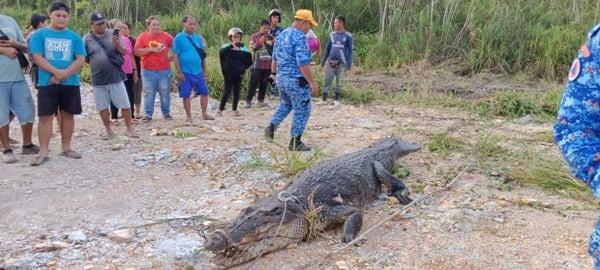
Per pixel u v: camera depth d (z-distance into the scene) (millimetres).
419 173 6543
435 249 4680
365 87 12812
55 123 9359
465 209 5406
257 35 10961
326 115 10352
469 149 7465
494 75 14562
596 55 2129
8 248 4816
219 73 12641
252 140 8070
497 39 15172
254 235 4480
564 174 6309
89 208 5680
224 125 9352
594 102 2150
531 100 10672
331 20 17438
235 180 6367
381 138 8312
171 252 4676
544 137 8344
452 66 15000
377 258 4559
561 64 14375
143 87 9609
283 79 7305
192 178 6523
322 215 5027
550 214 5312
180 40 9320
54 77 6922
